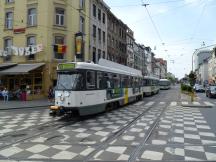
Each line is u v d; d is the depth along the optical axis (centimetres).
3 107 2270
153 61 11081
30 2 3416
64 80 1606
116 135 1114
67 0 3459
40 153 834
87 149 880
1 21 3597
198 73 12688
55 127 1315
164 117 1662
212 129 1257
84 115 1645
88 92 1644
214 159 770
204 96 4253
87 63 1678
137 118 1625
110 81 1998
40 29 3347
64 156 799
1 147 906
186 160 758
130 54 6731
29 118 1645
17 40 3481
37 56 3331
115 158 775
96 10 4269
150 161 747
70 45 3462
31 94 3111
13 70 3139
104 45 4659
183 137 1076
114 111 2019
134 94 2761
